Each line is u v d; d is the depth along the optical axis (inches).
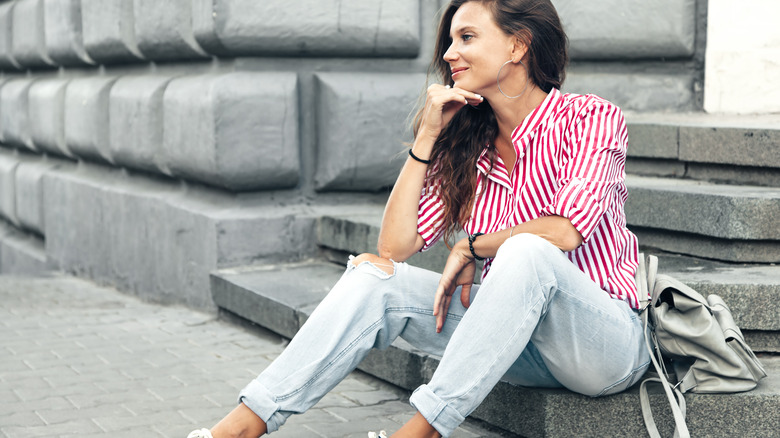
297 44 182.4
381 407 121.8
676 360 99.0
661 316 95.3
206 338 164.9
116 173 239.3
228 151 178.5
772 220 123.6
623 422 98.3
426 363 119.7
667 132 158.1
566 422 98.7
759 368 97.2
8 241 323.3
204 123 180.7
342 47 186.1
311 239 187.0
